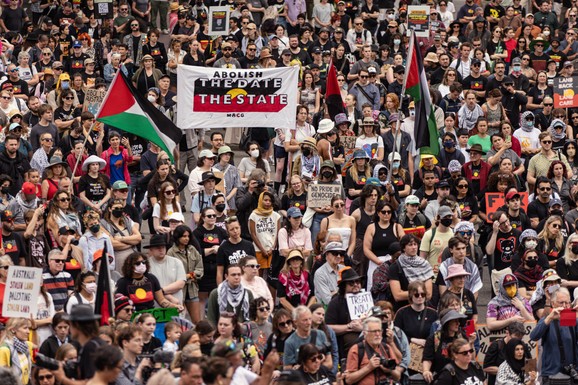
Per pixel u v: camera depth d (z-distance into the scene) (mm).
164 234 26891
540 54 43562
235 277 24297
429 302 25484
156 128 29797
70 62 42438
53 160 29969
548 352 24594
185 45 44781
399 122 30359
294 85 33406
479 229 30453
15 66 39219
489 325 25438
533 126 36375
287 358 21891
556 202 30234
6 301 20703
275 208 29375
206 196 29609
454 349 22109
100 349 16562
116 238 27344
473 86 41250
